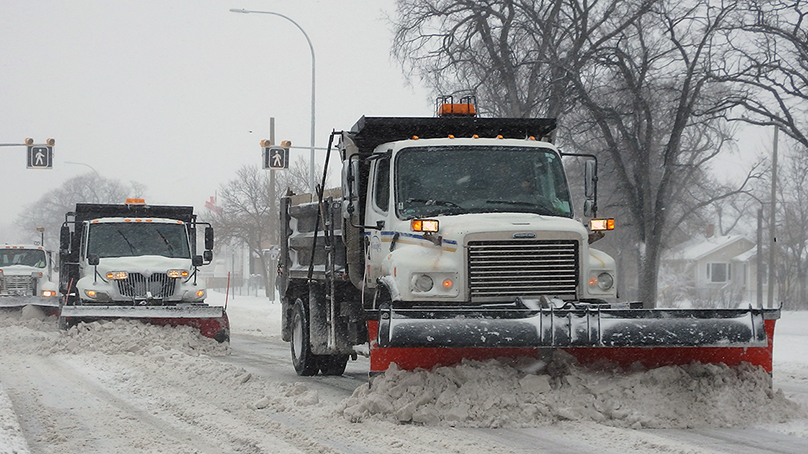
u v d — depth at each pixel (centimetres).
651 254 2908
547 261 991
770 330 966
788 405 938
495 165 1107
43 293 2444
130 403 1102
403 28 3322
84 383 1292
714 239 7525
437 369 945
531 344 877
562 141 3047
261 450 803
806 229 5619
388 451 786
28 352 1722
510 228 986
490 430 870
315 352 1327
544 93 2939
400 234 1052
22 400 1123
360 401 950
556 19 3109
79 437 882
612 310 888
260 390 1178
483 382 920
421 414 896
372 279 1138
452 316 884
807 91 2661
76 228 2153
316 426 913
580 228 1011
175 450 816
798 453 764
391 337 872
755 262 7269
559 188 1122
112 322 1761
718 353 958
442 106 1252
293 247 1486
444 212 1067
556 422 895
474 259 978
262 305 4272
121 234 2030
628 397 911
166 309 1769
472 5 3148
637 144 2928
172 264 1966
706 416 891
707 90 3022
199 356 1598
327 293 1272
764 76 2642
